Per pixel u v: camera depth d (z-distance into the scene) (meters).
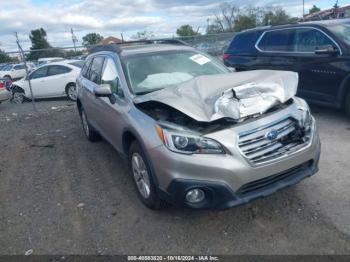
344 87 6.17
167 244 3.29
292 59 7.06
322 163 4.68
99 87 4.40
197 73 4.77
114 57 4.95
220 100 3.30
